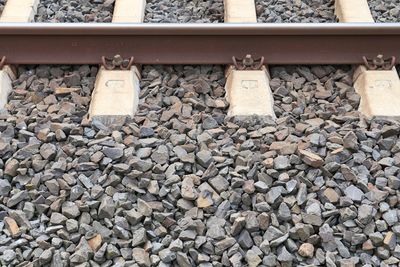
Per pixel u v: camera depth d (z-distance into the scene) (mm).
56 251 2385
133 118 2975
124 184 2613
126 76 3225
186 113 3029
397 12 3848
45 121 2930
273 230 2422
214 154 2732
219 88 3262
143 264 2336
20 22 3404
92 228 2459
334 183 2607
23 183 2621
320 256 2377
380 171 2672
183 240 2410
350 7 3787
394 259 2379
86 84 3273
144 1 3889
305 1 3973
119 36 3355
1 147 2730
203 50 3381
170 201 2551
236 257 2355
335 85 3324
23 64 3355
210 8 3883
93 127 2879
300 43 3404
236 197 2543
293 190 2559
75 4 3898
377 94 3141
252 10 3764
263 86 3191
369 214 2463
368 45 3412
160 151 2729
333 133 2869
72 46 3355
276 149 2736
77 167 2662
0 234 2449
